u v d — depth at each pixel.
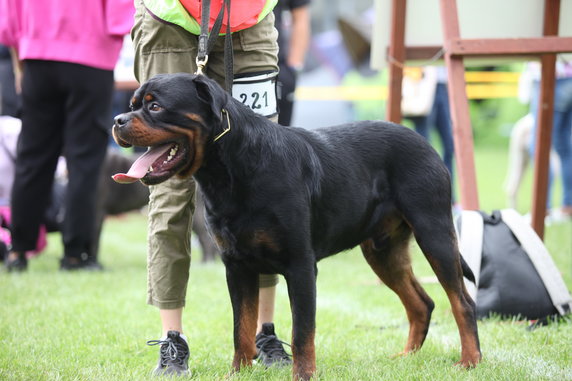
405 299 7.21
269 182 5.87
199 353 7.38
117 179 5.70
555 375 6.16
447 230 6.68
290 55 14.65
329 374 6.25
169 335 6.59
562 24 10.27
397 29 10.50
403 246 7.11
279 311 9.43
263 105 6.94
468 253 8.38
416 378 6.12
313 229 6.21
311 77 41.81
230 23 6.59
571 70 16.14
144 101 5.85
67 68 11.60
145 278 11.99
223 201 5.92
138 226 20.73
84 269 12.78
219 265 13.58
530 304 8.23
